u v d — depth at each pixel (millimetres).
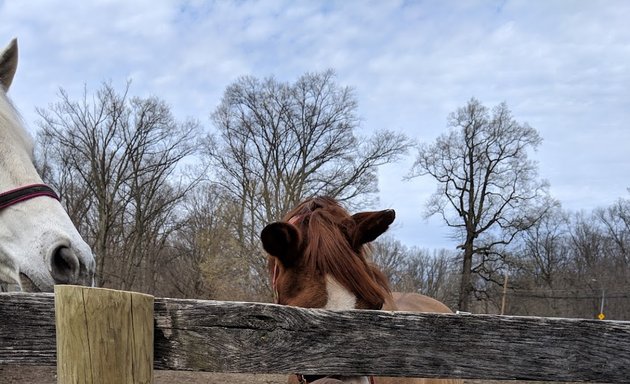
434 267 51000
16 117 3539
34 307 1648
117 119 28406
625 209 49375
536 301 37938
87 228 31422
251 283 23500
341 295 2074
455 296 39625
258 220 28391
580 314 36938
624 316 36094
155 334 1666
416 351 1786
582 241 50281
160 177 30469
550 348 1860
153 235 31250
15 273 3064
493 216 35406
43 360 1641
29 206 3135
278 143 31359
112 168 29453
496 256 35156
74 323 1551
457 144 35656
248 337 1698
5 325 1626
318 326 1744
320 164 32469
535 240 47656
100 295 1562
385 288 2561
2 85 3750
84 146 28297
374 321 1780
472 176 35562
